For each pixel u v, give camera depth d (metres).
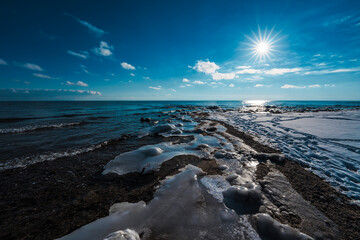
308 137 7.69
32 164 4.86
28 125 11.34
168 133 9.16
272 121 13.25
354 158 5.04
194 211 2.70
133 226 2.39
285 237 2.14
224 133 9.03
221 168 4.46
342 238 2.24
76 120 14.63
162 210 2.73
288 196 3.16
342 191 3.35
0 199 3.13
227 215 2.60
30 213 2.76
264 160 5.07
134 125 12.23
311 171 4.30
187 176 3.90
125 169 4.45
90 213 2.75
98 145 6.79
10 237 2.28
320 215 2.67
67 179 3.96
